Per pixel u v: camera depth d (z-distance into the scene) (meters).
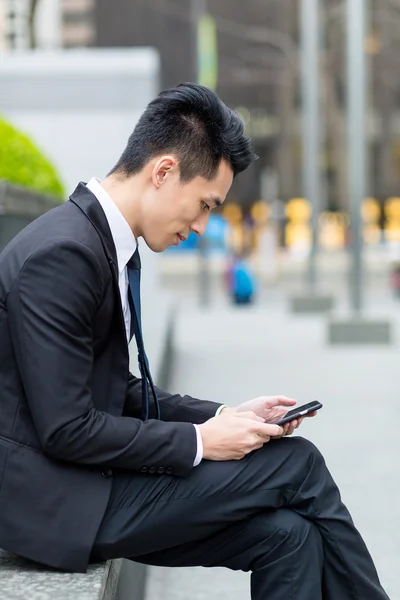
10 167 8.70
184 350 14.31
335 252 39.94
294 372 11.80
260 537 2.94
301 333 16.81
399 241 52.56
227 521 2.93
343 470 6.93
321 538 2.99
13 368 2.86
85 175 15.37
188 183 2.97
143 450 2.85
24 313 2.77
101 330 2.93
